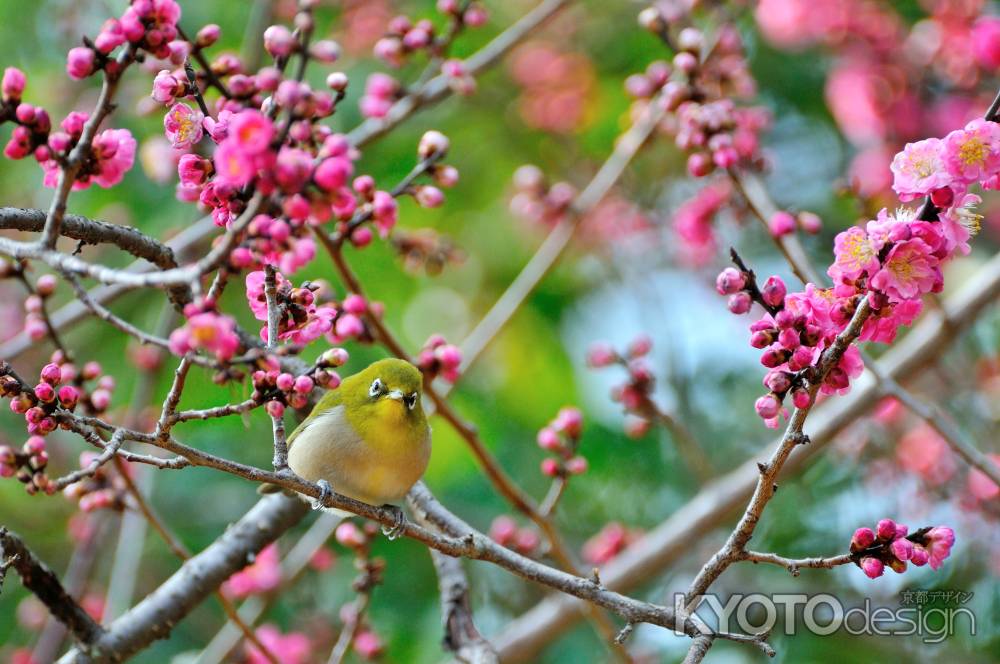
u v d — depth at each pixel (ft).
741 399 50.14
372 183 26.03
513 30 39.68
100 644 28.58
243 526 31.60
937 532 19.88
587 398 48.55
